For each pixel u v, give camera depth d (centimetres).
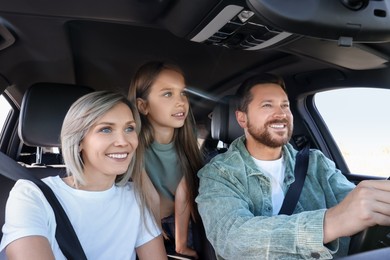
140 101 177
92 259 131
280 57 224
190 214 176
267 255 101
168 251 184
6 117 272
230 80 266
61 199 129
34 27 186
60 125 182
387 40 117
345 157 264
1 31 184
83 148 130
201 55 241
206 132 286
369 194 88
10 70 226
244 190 146
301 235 96
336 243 96
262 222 108
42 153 256
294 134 271
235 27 151
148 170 174
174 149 179
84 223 131
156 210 156
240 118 164
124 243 139
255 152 159
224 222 123
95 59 244
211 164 153
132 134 135
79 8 161
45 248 112
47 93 183
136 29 208
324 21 107
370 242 88
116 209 139
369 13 109
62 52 218
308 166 162
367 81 214
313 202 154
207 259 158
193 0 140
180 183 178
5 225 118
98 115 127
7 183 153
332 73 227
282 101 154
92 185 135
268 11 105
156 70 174
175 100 174
